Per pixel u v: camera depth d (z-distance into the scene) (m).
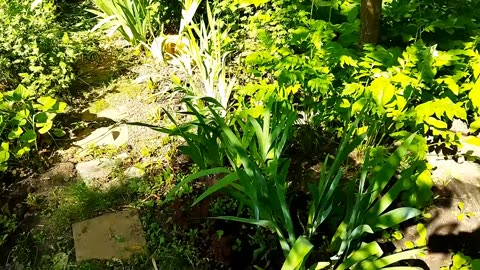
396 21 3.12
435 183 2.54
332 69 2.86
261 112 2.59
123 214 2.48
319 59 2.77
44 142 2.88
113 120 3.06
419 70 2.59
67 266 2.25
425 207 2.42
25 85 3.17
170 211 2.48
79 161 2.79
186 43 3.53
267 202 2.09
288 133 2.37
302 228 2.37
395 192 2.04
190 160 2.75
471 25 3.01
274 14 3.36
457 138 2.59
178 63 3.49
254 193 2.06
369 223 2.04
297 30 2.91
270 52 2.94
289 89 2.64
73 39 3.61
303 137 2.78
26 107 2.90
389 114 2.52
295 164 2.68
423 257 2.24
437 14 3.11
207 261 2.26
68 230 2.43
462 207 2.43
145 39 3.65
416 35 2.88
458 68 2.71
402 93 2.54
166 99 3.21
